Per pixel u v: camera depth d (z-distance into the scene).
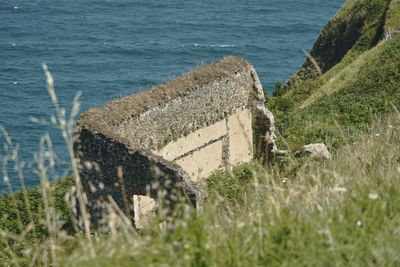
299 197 13.41
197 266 9.95
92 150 38.00
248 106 53.75
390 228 10.33
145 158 34.94
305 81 114.69
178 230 10.76
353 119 62.25
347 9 120.88
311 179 16.67
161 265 9.52
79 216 39.28
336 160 18.86
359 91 74.25
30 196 43.38
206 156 49.78
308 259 9.59
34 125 171.00
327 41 122.56
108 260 10.20
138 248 10.30
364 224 10.46
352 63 89.81
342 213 11.14
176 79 47.84
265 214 11.91
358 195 12.10
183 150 47.03
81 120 38.91
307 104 79.25
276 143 56.56
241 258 10.09
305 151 48.09
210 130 49.62
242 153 53.88
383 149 18.17
